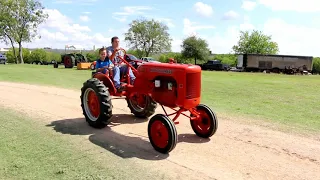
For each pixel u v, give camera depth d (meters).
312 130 5.73
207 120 5.06
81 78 16.73
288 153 4.50
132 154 4.36
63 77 17.27
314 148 4.73
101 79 6.00
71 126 5.74
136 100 6.48
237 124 6.14
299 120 6.57
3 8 43.47
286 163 4.14
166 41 62.44
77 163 3.97
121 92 5.71
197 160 4.19
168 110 7.35
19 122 5.94
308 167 4.02
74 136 5.12
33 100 8.42
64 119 6.27
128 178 3.58
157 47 62.38
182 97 4.54
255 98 10.06
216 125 4.98
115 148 4.60
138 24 61.91
